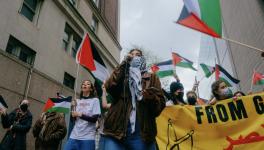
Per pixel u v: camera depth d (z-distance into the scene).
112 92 3.12
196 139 5.02
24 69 11.98
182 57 8.84
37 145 7.10
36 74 12.77
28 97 12.00
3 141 7.19
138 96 3.04
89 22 20.30
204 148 4.93
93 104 5.61
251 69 14.05
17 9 12.23
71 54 17.11
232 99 5.11
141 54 3.33
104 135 3.02
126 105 3.04
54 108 7.44
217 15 5.24
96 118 5.47
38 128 7.36
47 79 13.61
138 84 3.07
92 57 6.33
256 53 12.80
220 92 5.45
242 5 14.44
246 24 14.16
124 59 3.22
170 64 8.70
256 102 5.00
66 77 16.02
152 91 3.02
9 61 11.08
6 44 11.23
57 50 15.12
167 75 8.57
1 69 10.61
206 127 5.05
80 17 18.00
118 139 2.89
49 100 7.61
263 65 12.10
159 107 3.04
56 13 15.50
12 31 11.72
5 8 11.44
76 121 5.51
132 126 2.94
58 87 14.55
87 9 20.14
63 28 16.09
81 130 5.37
